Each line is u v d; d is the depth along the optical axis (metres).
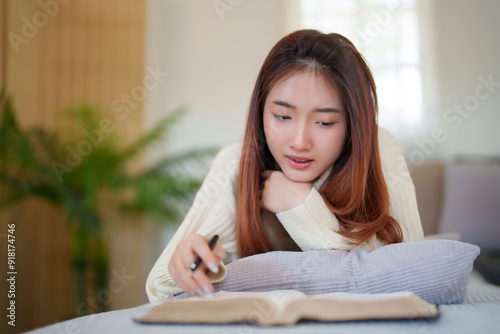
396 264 0.64
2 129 2.26
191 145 2.93
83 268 2.50
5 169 2.35
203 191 0.93
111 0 2.84
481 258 1.74
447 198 2.26
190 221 0.90
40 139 2.47
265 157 0.91
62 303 2.66
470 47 2.62
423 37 2.65
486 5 2.62
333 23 2.75
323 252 0.69
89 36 2.83
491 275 1.58
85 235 2.48
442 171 2.38
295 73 0.78
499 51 2.60
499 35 2.60
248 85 2.80
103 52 2.83
